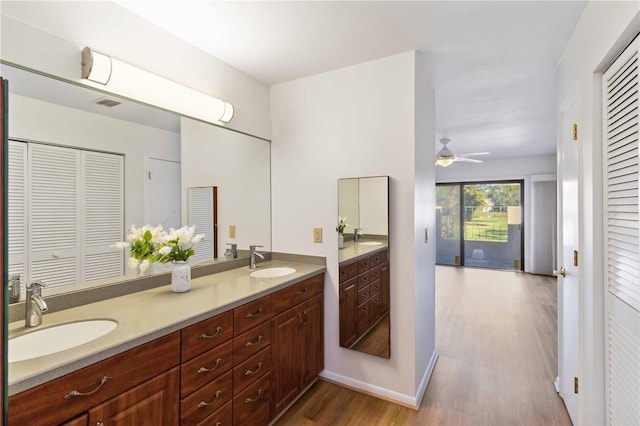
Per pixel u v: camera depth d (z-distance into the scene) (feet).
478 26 5.79
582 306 5.32
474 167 22.41
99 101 5.37
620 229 4.18
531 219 20.43
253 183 8.29
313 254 8.13
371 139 7.27
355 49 6.69
